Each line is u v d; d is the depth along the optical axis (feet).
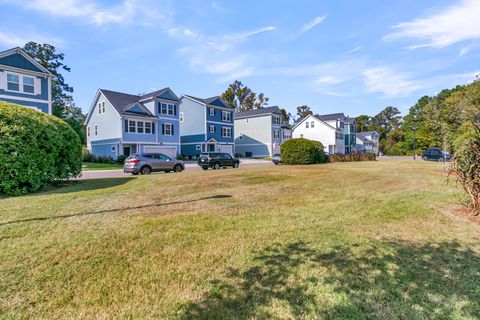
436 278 8.72
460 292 7.89
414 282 8.49
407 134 175.11
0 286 8.13
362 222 14.80
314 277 8.86
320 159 80.07
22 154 24.64
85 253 10.45
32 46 104.58
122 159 81.51
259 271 9.27
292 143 76.13
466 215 16.11
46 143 27.43
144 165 52.29
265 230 13.43
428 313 6.95
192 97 117.50
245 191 24.88
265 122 137.90
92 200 20.40
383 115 251.39
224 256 10.44
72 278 8.69
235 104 202.18
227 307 7.29
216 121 117.29
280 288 8.20
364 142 194.90
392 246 11.36
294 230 13.44
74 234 12.50
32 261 9.72
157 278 8.80
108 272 9.11
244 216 16.02
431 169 49.60
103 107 92.22
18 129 24.63
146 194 23.15
